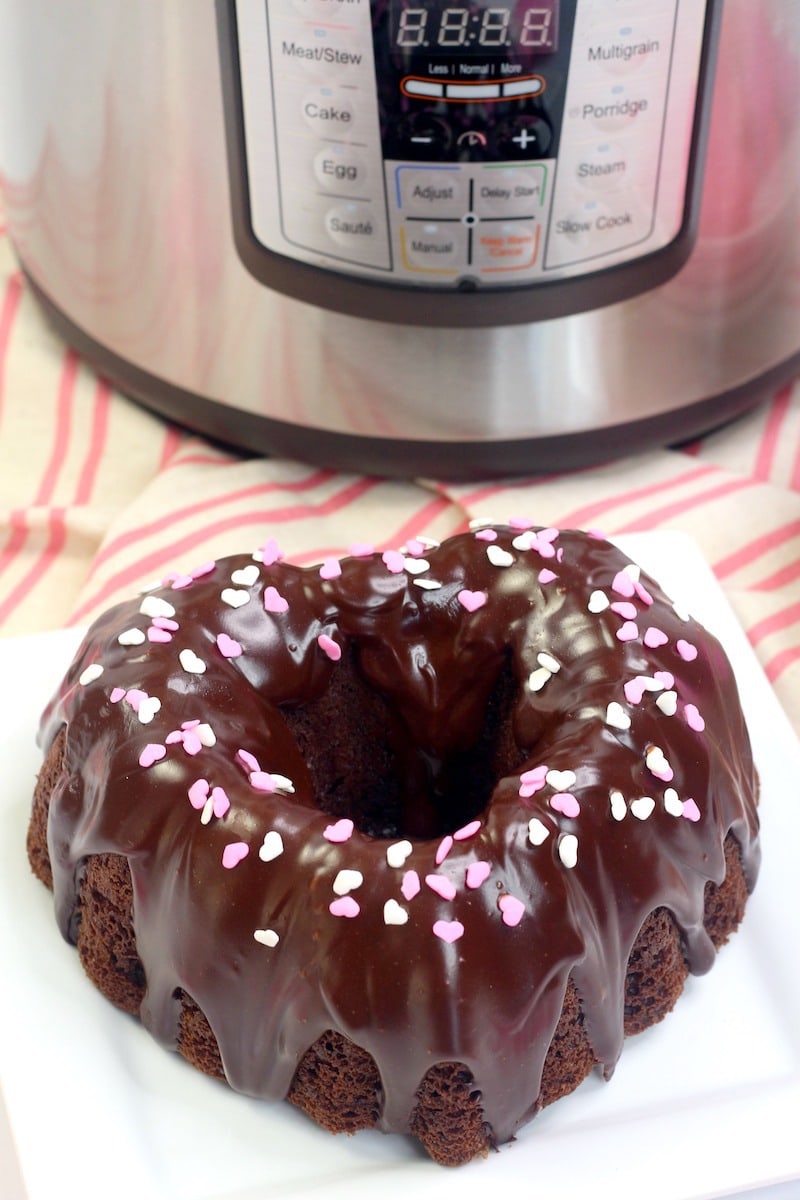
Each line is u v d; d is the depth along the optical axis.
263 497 0.86
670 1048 0.69
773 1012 0.69
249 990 0.66
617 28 0.75
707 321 0.83
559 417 0.84
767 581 0.83
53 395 0.90
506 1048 0.65
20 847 0.73
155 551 0.83
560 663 0.70
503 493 0.86
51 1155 0.66
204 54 0.77
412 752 0.74
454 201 0.78
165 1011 0.68
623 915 0.67
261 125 0.78
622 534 0.82
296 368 0.83
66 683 0.72
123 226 0.82
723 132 0.79
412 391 0.83
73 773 0.69
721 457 0.88
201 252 0.81
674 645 0.70
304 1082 0.67
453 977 0.64
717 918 0.70
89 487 0.88
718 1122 0.67
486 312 0.80
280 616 0.71
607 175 0.78
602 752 0.67
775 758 0.74
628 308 0.81
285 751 0.70
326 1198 0.65
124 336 0.86
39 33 0.80
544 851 0.65
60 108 0.81
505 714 0.72
